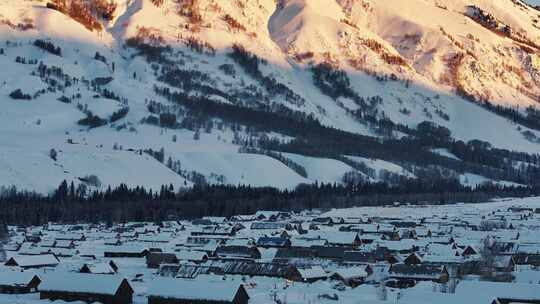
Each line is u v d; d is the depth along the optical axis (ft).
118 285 654.94
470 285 649.61
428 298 606.55
